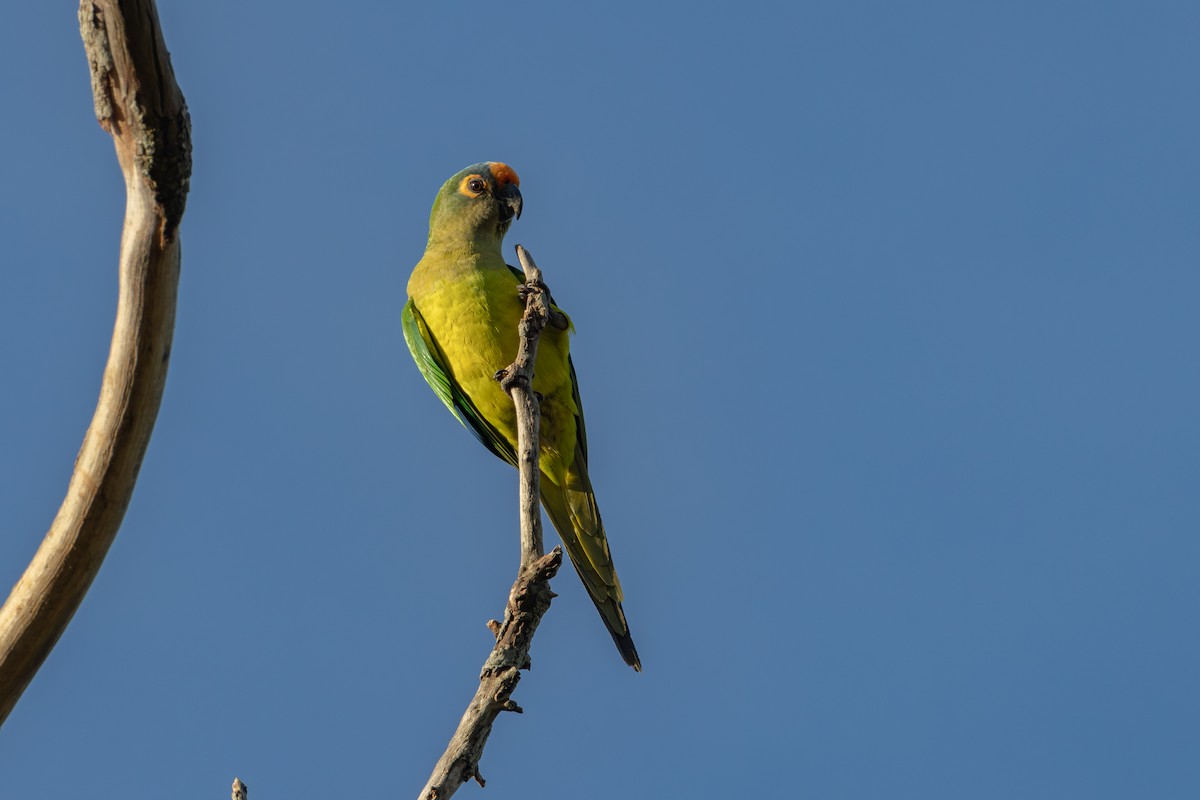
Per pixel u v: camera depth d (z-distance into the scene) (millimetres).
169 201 7133
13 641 7684
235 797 7957
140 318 7367
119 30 6602
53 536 7676
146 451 7695
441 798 7645
